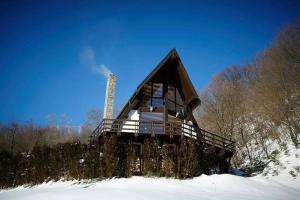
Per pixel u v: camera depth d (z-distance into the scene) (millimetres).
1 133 64250
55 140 63781
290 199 16438
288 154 28766
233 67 59719
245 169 31266
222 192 16938
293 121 31828
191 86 25844
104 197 14852
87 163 21828
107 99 29656
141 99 26078
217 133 42812
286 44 44281
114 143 21719
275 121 35594
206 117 48938
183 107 27312
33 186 24016
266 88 41656
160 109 25719
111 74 30797
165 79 26734
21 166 26734
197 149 22203
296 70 38594
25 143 61844
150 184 18594
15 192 22344
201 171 21750
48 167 24500
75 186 20109
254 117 41125
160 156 21469
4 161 28000
